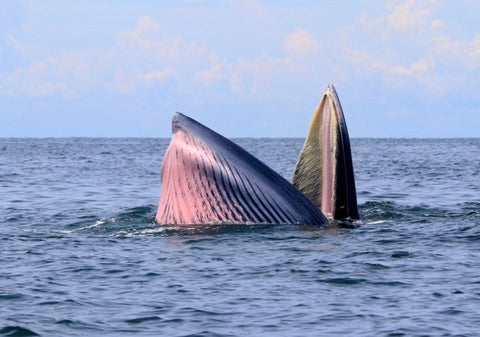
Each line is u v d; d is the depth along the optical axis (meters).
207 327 39.78
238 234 60.97
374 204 82.69
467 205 88.25
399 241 60.28
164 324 40.25
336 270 51.16
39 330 39.12
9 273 51.16
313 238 60.06
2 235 65.75
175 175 63.03
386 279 49.00
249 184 61.53
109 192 115.25
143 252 57.03
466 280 48.66
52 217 79.88
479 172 169.38
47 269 52.19
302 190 63.84
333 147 61.72
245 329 39.50
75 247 59.56
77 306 43.34
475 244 59.56
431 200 98.56
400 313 41.88
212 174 61.84
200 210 62.12
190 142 62.59
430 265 52.66
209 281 48.66
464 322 40.22
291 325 40.06
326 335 38.53
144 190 119.38
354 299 44.62
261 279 49.06
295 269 51.34
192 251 56.56
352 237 61.19
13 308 42.94
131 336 38.38
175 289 46.88
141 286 47.62
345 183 62.47
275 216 61.53
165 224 64.00
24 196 107.69
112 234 64.88
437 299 44.44
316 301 44.25
